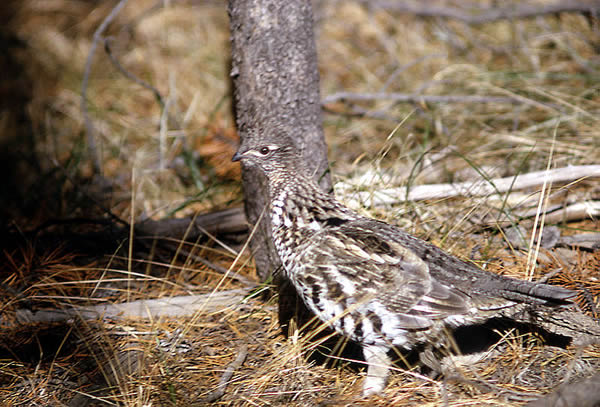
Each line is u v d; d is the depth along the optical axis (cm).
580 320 572
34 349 622
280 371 560
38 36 1398
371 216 700
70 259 747
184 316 653
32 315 657
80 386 568
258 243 692
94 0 1499
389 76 1190
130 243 686
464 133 927
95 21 1423
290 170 588
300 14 632
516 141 854
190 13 1399
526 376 528
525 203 734
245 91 646
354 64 1252
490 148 869
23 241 782
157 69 1244
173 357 584
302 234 565
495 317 580
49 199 920
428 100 977
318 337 615
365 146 959
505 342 571
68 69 1296
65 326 648
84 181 948
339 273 530
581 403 441
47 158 1034
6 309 673
